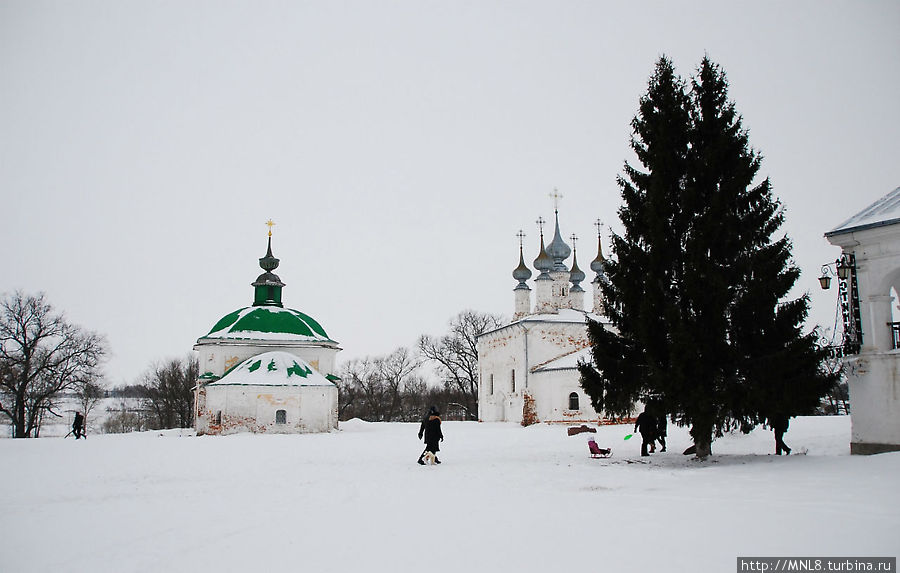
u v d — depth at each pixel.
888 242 18.98
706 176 20.53
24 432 54.50
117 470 20.97
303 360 48.38
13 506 14.45
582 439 30.94
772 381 18.61
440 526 11.02
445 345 77.56
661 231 20.34
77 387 57.84
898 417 18.34
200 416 48.12
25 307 55.75
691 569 7.99
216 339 48.53
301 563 9.11
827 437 23.75
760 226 20.25
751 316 19.30
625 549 8.96
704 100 21.30
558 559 8.70
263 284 53.78
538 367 52.72
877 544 8.62
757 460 18.59
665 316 19.38
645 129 21.70
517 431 38.38
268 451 26.59
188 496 15.55
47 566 9.43
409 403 93.44
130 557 9.74
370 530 10.94
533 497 13.70
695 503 12.04
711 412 18.97
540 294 56.84
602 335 21.55
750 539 9.12
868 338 19.14
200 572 8.90
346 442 30.78
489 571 8.37
